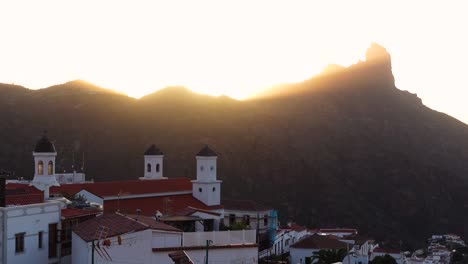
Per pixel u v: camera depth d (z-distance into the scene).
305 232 104.38
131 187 81.06
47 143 73.62
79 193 74.12
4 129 192.12
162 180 87.75
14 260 43.22
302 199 187.75
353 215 182.50
